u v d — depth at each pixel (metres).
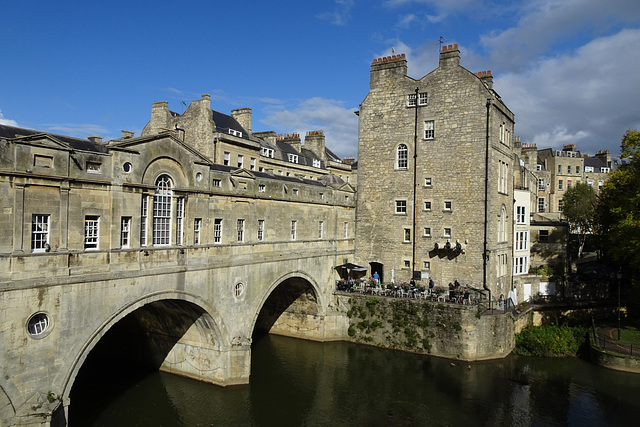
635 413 21.59
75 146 18.02
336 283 33.75
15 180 14.52
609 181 33.47
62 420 15.84
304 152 58.66
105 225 17.44
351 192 35.91
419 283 33.12
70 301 16.12
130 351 27.16
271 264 26.80
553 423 20.66
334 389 24.33
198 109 40.25
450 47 32.19
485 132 30.81
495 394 23.67
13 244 14.52
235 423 20.52
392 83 34.56
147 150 19.05
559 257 40.75
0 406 14.23
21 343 14.72
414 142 33.59
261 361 28.53
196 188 21.61
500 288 33.03
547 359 28.88
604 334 30.81
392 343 30.59
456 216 31.84
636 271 37.62
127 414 20.88
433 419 21.12
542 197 70.19
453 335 28.52
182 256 20.67
